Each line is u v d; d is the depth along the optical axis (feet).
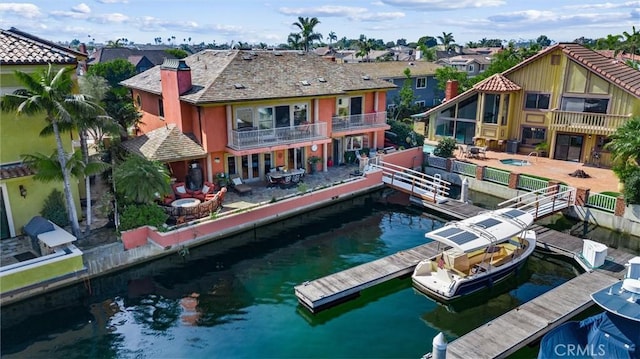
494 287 64.80
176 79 91.04
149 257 70.18
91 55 303.27
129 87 120.26
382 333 54.19
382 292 63.77
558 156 117.60
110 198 78.69
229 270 69.05
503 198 99.71
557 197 88.38
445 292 59.47
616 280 62.03
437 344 41.37
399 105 187.32
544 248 74.08
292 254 74.28
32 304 59.47
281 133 95.66
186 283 65.36
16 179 68.74
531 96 120.67
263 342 52.29
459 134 136.36
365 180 99.60
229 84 92.48
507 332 51.34
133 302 60.49
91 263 64.13
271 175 94.73
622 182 85.15
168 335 53.52
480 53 394.73
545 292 63.00
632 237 79.66
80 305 59.67
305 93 97.91
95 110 64.59
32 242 65.67
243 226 80.48
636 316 45.65
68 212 71.41
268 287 64.34
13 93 66.85
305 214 90.02
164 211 76.18
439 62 271.69
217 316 57.36
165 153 86.79
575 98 111.96
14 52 67.51
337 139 112.37
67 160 67.46
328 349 50.93
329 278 63.57
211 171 92.79
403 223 87.56
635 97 101.24
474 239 62.13
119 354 50.11
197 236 74.54
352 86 108.99
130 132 125.08
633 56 205.46
